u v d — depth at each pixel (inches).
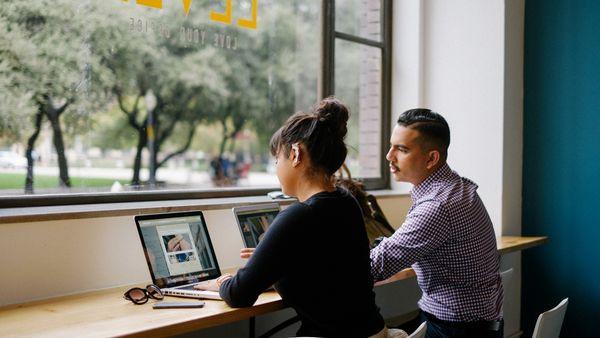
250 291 68.3
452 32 155.1
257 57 204.1
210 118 232.2
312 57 156.1
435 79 157.8
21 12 115.3
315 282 67.1
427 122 86.4
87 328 64.3
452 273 84.3
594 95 145.8
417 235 81.5
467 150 153.1
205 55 219.6
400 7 161.3
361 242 70.6
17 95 115.9
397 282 147.3
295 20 170.7
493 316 85.3
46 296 82.2
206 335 106.0
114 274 90.7
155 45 196.9
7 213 81.8
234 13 132.2
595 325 147.4
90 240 87.5
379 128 161.0
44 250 82.2
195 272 88.4
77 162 132.6
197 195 115.3
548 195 152.6
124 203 101.7
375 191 155.0
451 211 82.0
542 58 152.6
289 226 66.5
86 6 124.8
